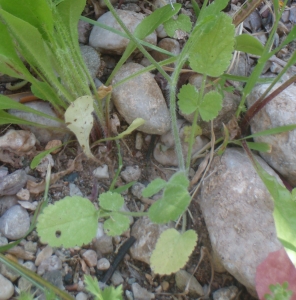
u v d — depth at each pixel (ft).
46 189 0.40
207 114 0.37
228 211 0.38
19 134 0.41
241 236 0.37
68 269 0.38
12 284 0.35
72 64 0.36
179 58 0.38
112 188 0.42
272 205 0.38
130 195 0.43
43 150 0.43
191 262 0.40
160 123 0.43
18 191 0.40
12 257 0.37
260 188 0.39
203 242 0.41
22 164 0.42
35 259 0.38
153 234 0.40
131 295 0.38
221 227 0.38
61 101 0.41
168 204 0.32
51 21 0.33
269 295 0.32
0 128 0.43
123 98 0.43
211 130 0.42
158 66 0.38
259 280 0.34
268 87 0.42
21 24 0.32
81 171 0.43
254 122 0.43
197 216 0.42
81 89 0.41
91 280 0.29
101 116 0.42
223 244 0.37
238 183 0.39
